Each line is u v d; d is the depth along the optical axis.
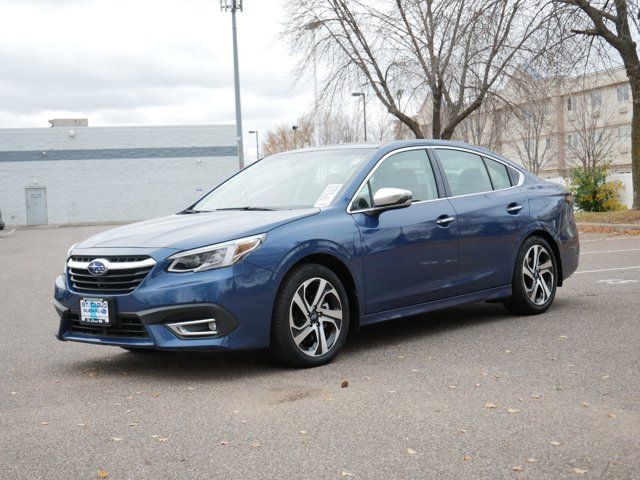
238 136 33.12
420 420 4.03
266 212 5.70
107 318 5.15
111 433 4.02
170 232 5.36
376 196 5.78
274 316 5.19
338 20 22.86
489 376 4.89
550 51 18.20
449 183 6.54
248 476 3.34
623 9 17.66
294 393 4.69
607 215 20.19
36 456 3.69
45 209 48.69
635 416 3.96
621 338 5.87
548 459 3.40
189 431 4.01
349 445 3.68
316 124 25.14
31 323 8.23
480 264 6.57
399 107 23.06
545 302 7.16
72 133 48.59
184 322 4.95
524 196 7.09
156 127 50.00
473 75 22.03
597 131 54.22
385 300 5.84
